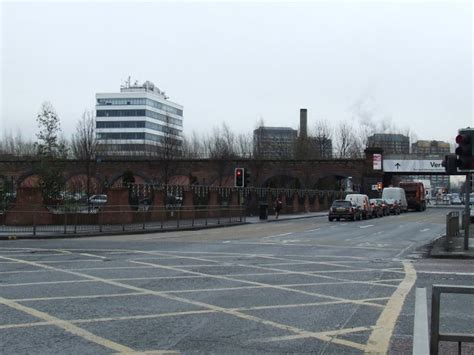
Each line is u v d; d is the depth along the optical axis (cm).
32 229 2567
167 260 1526
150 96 14888
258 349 644
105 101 14938
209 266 1399
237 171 3925
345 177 7650
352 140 9800
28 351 625
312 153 8762
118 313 830
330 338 697
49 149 3553
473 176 7500
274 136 9681
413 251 1945
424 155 7656
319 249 1961
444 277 1259
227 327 750
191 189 3978
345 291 1052
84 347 643
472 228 3120
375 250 1964
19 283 1098
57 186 3384
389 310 874
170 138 7062
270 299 958
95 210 2984
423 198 7406
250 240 2338
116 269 1320
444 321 779
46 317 798
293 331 731
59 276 1195
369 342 679
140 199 3456
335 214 4369
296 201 5916
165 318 800
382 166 7644
